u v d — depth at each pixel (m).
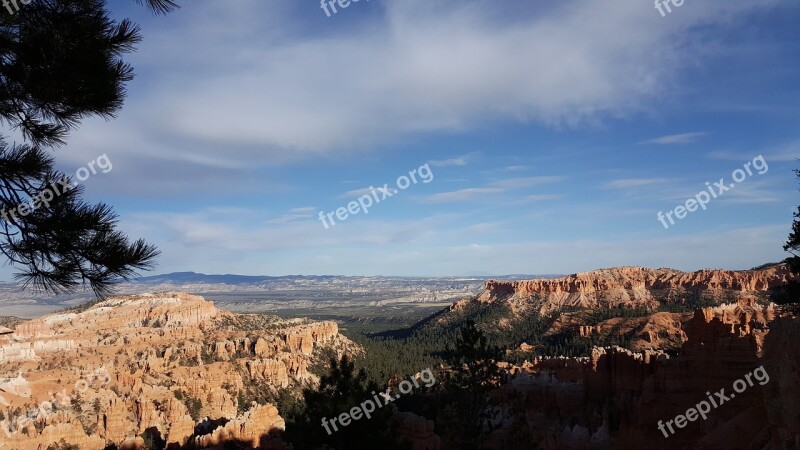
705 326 50.81
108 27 11.98
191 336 190.25
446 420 45.53
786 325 18.14
